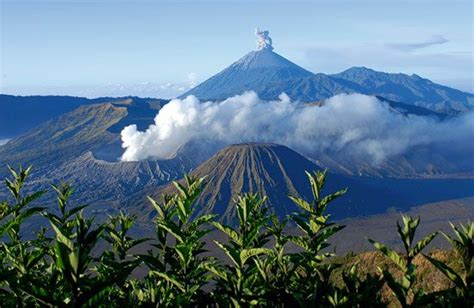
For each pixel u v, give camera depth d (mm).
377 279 6793
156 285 7520
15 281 5594
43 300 4820
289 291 7562
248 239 7809
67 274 4750
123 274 5082
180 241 7977
